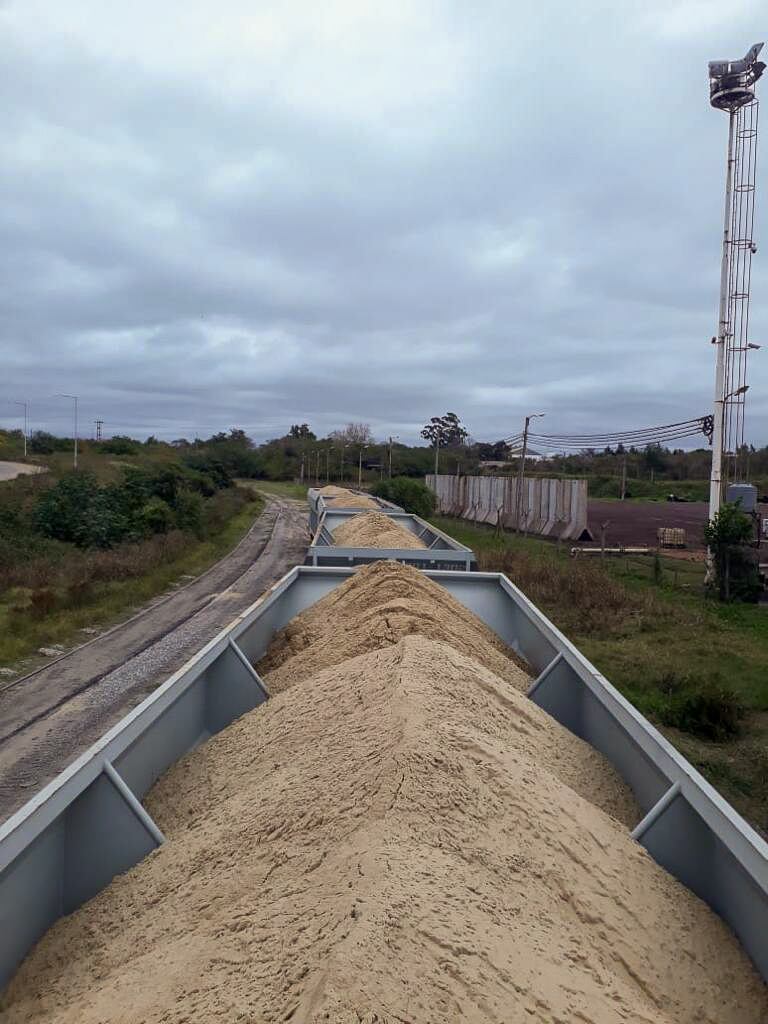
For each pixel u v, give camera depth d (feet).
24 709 29.53
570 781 12.52
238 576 65.82
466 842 8.77
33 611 44.68
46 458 156.15
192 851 10.13
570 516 86.99
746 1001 8.46
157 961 7.86
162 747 13.47
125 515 80.02
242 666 17.19
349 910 6.99
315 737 12.47
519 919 7.77
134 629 44.19
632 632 41.45
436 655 14.67
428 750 10.14
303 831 9.41
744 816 20.72
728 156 55.88
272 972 6.66
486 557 58.95
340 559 32.32
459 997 6.24
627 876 9.57
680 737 26.99
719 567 52.42
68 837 10.48
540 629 19.85
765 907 8.55
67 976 8.68
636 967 8.14
